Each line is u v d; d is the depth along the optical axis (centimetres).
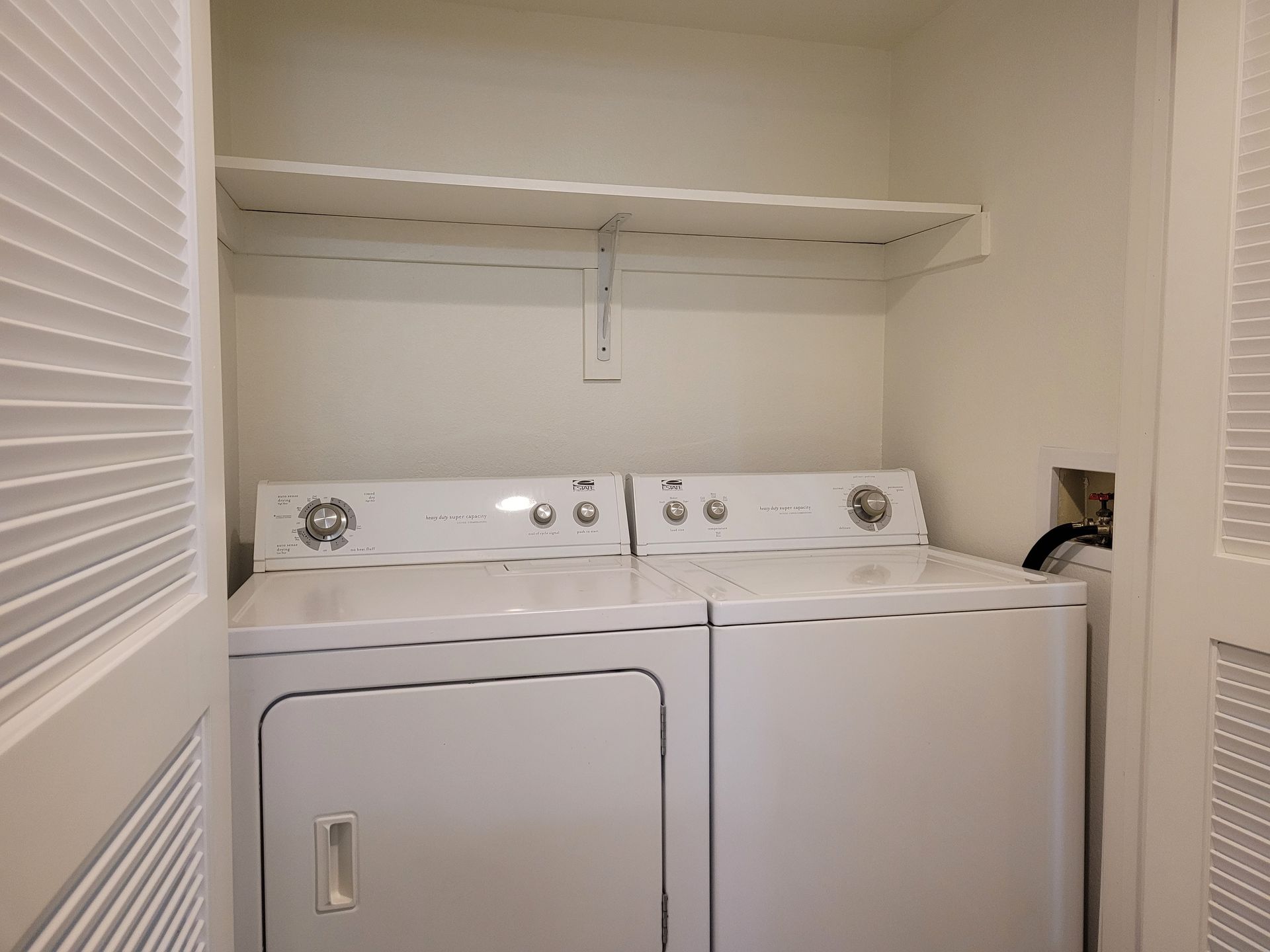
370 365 196
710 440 217
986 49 185
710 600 137
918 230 205
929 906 145
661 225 200
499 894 129
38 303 59
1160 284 132
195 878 94
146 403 82
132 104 77
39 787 56
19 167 56
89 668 67
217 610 100
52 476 60
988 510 185
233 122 185
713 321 216
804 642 138
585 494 184
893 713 142
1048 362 166
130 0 77
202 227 95
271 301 191
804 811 139
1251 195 116
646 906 134
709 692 137
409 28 194
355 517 171
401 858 126
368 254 192
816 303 222
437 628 126
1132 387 138
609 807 133
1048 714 149
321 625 123
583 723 131
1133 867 138
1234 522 120
